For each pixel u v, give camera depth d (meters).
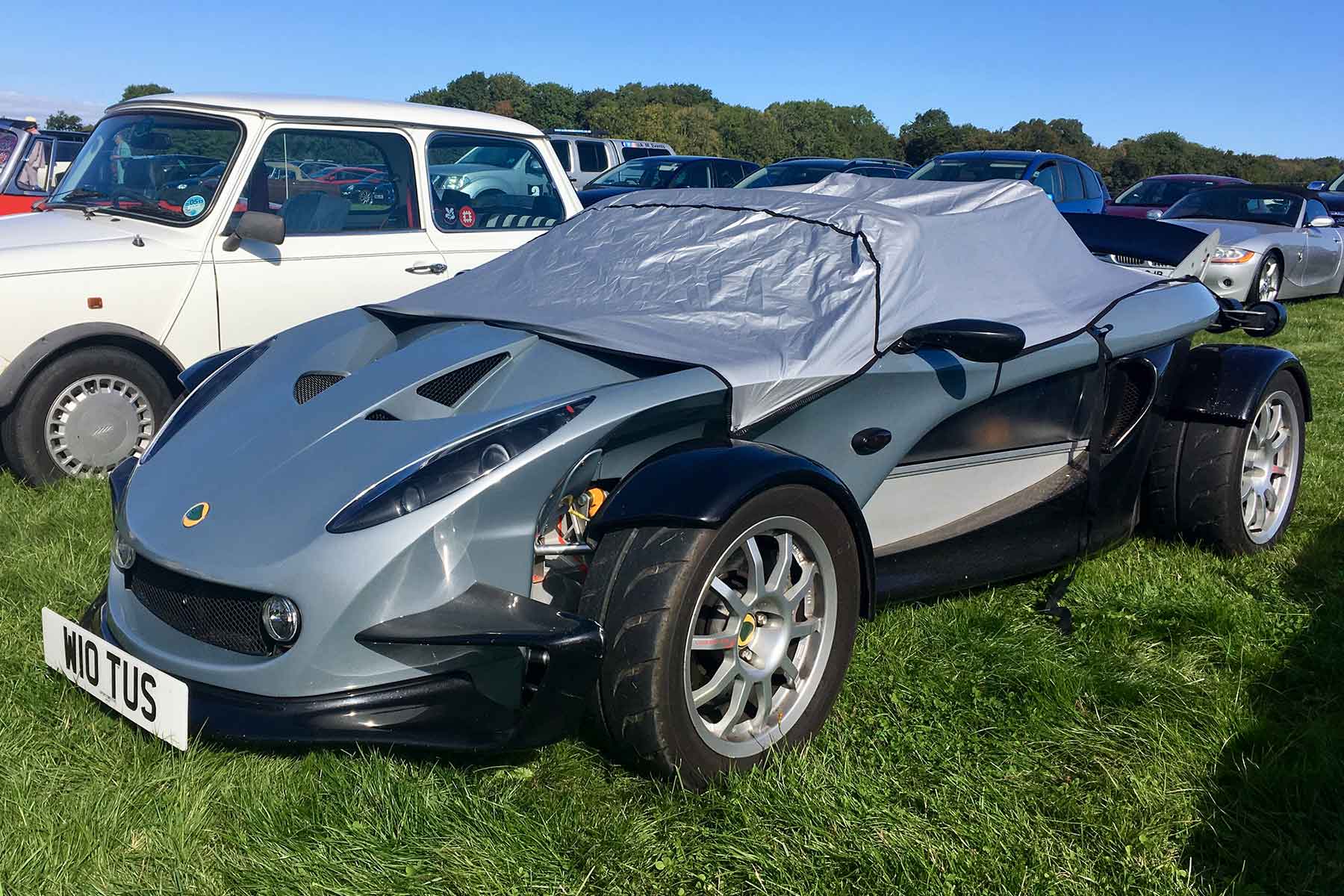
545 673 2.25
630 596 2.35
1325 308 11.84
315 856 2.19
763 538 2.58
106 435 4.66
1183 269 4.45
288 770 2.48
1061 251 3.84
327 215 5.27
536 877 2.15
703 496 2.37
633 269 3.32
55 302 4.46
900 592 3.17
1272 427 4.19
